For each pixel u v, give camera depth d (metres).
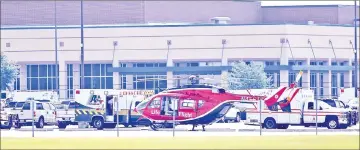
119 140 168.25
